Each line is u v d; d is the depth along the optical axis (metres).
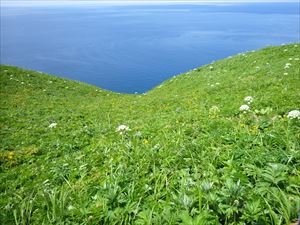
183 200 5.62
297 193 5.50
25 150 12.34
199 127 10.98
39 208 6.96
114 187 6.70
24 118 19.72
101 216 5.80
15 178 9.82
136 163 8.45
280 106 12.19
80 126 16.67
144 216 5.41
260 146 8.02
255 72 23.84
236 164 7.11
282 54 29.83
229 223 5.01
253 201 5.27
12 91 30.05
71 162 9.98
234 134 9.32
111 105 23.66
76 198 6.90
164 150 9.07
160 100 21.80
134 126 13.89
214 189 5.94
